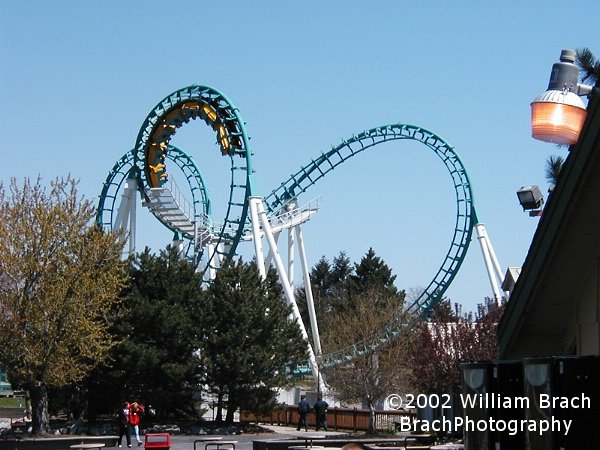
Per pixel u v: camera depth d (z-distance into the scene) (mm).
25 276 50656
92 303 51812
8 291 50625
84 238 51812
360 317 90312
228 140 72250
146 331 58219
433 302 75750
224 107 73250
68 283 50438
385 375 58594
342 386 64000
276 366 59312
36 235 50906
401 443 36250
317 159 81812
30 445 44469
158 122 77125
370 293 110938
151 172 78750
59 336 50250
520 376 13500
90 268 51594
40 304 50062
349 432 58875
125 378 57969
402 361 67188
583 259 13375
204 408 69250
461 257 76938
